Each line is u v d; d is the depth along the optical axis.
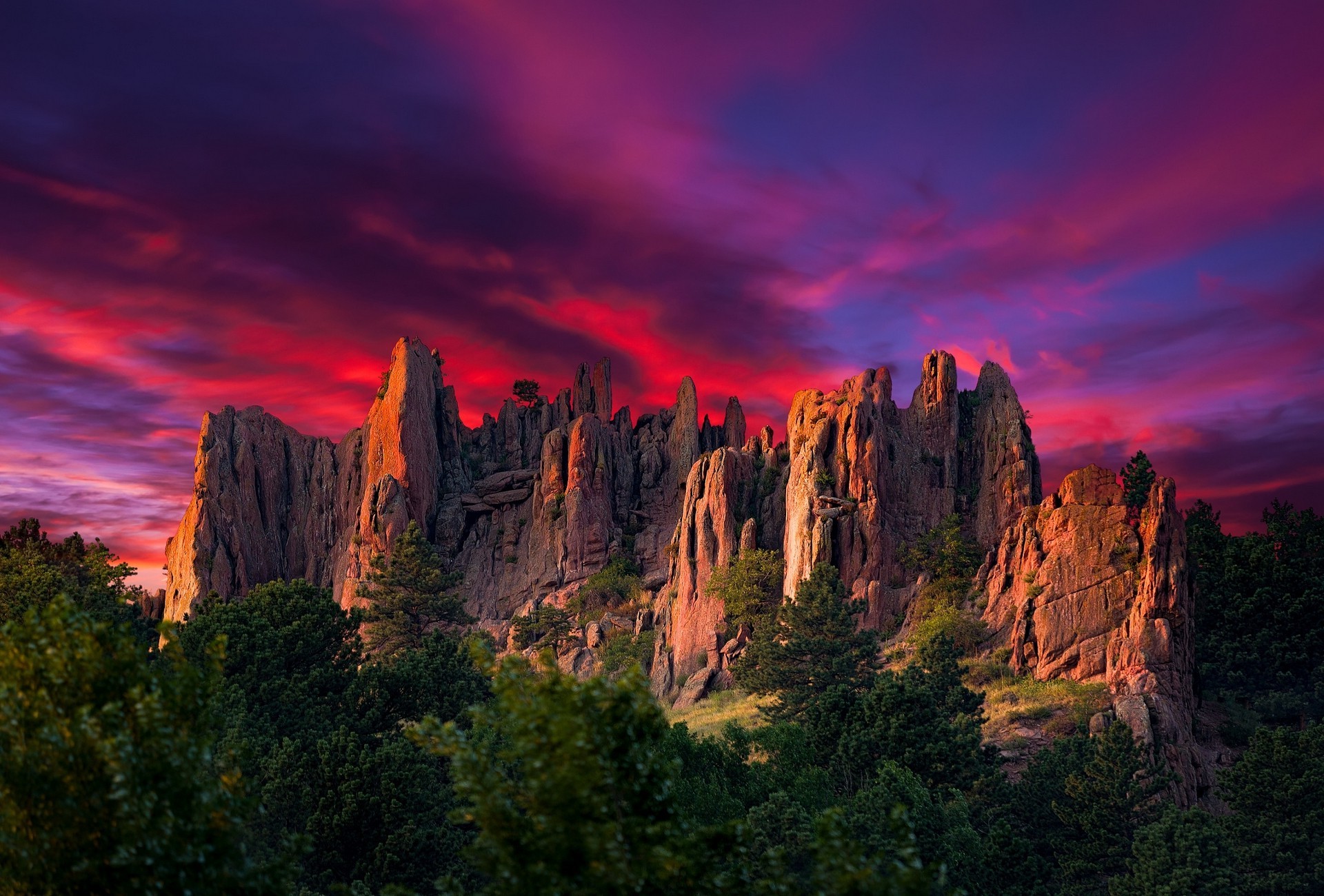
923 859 41.47
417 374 192.12
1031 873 44.47
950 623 93.00
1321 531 101.25
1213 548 90.81
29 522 99.50
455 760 12.63
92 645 12.52
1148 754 65.12
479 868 12.51
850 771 52.69
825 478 127.19
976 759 57.38
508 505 187.75
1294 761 52.41
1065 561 87.56
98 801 11.74
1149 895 46.19
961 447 139.25
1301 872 50.00
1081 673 80.75
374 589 156.12
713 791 42.66
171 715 12.45
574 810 12.00
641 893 12.19
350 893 13.86
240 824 13.31
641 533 182.12
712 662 121.62
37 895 11.67
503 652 145.38
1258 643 80.62
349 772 41.28
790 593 123.00
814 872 12.51
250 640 60.62
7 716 11.95
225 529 187.50
